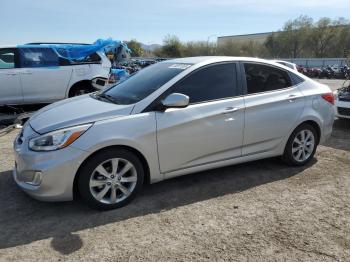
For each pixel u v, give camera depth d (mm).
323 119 5473
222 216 3912
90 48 10250
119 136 3865
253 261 3135
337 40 77062
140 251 3273
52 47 9742
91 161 3809
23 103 9523
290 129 5137
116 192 4059
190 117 4277
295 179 4965
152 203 4195
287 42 81875
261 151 4969
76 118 3926
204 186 4688
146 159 4086
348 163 5660
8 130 7641
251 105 4730
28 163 3758
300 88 5297
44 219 3832
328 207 4148
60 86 9820
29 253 3240
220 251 3273
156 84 4402
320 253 3256
